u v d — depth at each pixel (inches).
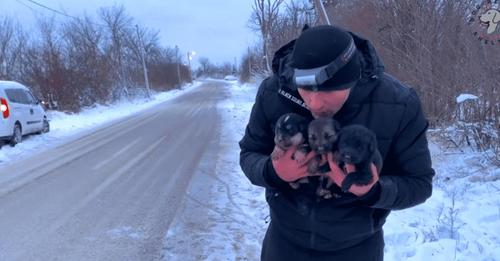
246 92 1523.1
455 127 302.2
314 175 70.3
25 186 303.1
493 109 285.6
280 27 964.0
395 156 74.4
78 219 233.1
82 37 1235.2
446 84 313.3
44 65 989.8
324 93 67.5
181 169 343.3
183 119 743.1
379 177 71.6
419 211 207.5
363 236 76.7
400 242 178.1
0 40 973.8
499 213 195.8
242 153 83.6
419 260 159.6
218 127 606.5
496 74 281.3
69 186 300.8
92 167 361.1
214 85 2851.9
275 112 77.1
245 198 261.7
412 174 74.1
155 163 369.7
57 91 978.1
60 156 417.7
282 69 76.0
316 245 77.3
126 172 339.3
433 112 323.9
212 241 198.8
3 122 470.0
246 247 191.5
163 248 193.6
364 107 72.1
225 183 296.5
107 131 618.5
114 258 185.2
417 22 336.2
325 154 66.7
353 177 64.1
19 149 467.2
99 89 1181.7
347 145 62.9
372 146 63.4
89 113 979.9
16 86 530.6
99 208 250.7
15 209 252.4
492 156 270.4
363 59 72.4
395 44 374.3
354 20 474.3
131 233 211.9
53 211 247.3
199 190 281.7
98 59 1234.6
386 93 72.1
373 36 409.4
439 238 178.1
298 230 78.0
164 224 222.4
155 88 2166.6
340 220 74.5
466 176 254.8
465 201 217.8
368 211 75.6
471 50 295.6
